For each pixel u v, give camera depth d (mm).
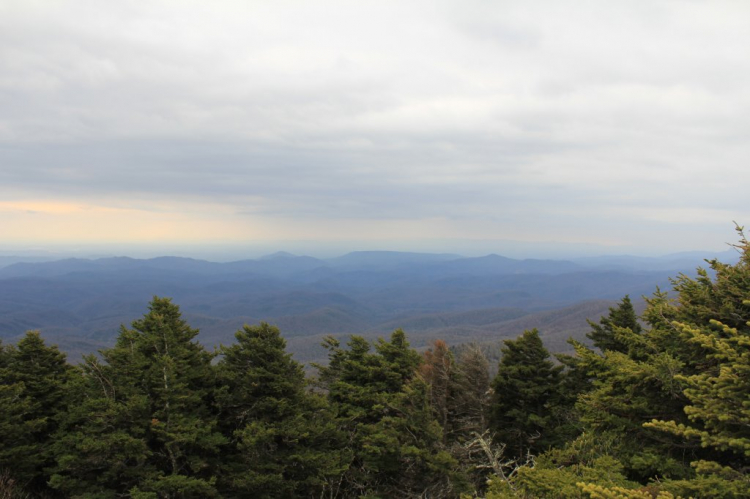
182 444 15336
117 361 16500
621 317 25969
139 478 14453
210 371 18812
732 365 7676
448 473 16078
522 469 9281
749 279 10039
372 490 19000
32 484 17484
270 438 16312
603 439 10664
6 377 19328
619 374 11156
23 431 16938
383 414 22453
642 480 9984
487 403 27203
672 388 9328
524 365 26359
